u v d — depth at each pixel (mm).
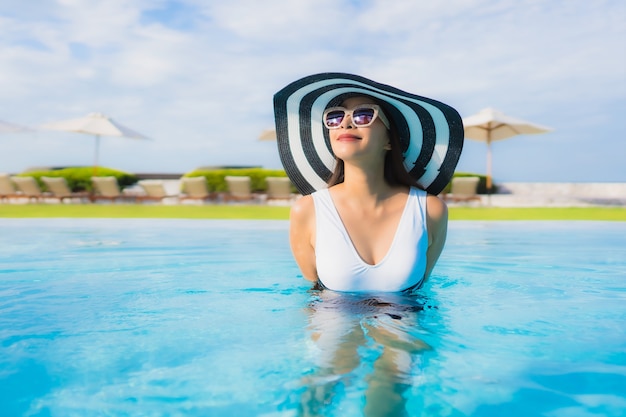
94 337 1992
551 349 1872
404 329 2070
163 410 1361
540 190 20375
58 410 1363
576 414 1351
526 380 1574
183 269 3746
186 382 1545
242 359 1737
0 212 11398
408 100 2613
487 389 1507
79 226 7980
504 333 2068
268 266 3902
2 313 2363
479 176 20719
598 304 2619
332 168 3057
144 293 2830
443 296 2779
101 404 1400
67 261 4168
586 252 4980
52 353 1806
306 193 3143
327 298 2525
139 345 1891
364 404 1397
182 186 19062
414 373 1620
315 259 2812
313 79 2568
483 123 17641
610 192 19203
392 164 2791
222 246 5359
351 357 1743
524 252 4973
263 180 20234
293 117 2902
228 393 1469
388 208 2695
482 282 3246
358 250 2605
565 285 3164
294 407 1379
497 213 11797
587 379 1586
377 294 2578
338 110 2621
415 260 2568
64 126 20062
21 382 1553
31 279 3295
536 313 2408
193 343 1912
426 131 2873
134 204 16547
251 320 2236
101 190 18062
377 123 2617
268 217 10430
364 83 2488
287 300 2639
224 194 18219
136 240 5961
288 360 1724
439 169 2971
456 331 2086
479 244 5707
